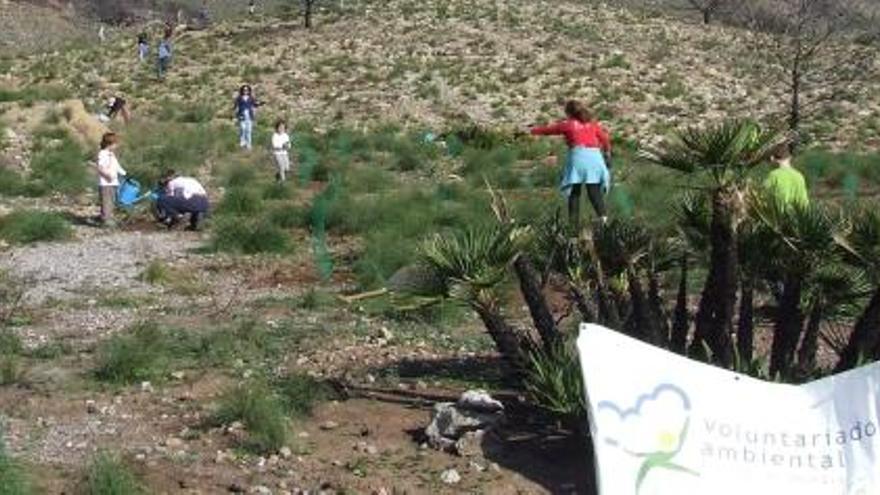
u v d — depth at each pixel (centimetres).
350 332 1083
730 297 750
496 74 4203
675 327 782
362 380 917
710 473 634
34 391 874
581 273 806
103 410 830
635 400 640
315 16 5325
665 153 745
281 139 2383
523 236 804
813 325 775
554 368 770
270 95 3988
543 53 4566
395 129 3403
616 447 631
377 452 753
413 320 1135
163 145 2858
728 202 736
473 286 794
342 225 1767
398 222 1709
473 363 973
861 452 641
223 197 2059
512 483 708
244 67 4409
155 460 732
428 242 816
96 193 2169
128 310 1189
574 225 836
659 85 4125
